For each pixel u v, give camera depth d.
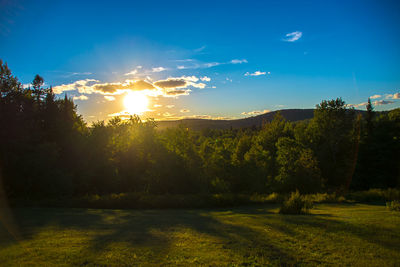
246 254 6.95
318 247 7.48
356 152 50.56
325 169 51.56
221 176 36.56
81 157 27.61
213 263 6.25
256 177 37.66
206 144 36.69
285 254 6.90
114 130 33.47
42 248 7.55
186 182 29.97
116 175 30.00
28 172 21.23
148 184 30.17
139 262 6.35
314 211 15.92
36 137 23.72
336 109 51.81
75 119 34.28
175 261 6.40
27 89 26.61
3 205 18.59
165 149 31.00
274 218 12.48
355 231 9.13
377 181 47.38
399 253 6.86
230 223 11.56
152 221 12.55
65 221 12.49
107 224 11.66
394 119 49.22
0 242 8.30
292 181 35.88
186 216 14.48
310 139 53.31
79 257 6.75
